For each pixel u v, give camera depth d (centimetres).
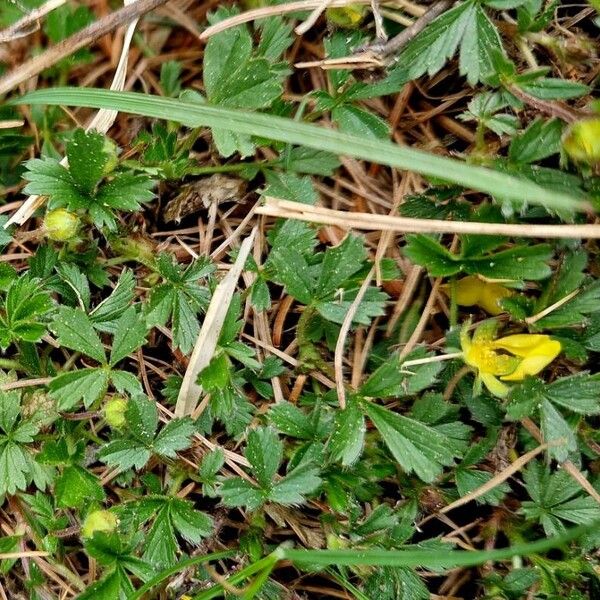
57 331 26
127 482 27
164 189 28
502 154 27
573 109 25
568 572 26
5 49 28
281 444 26
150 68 28
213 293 26
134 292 27
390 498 27
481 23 26
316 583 27
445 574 27
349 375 27
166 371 28
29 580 27
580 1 27
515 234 25
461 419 27
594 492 26
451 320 26
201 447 27
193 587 27
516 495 27
